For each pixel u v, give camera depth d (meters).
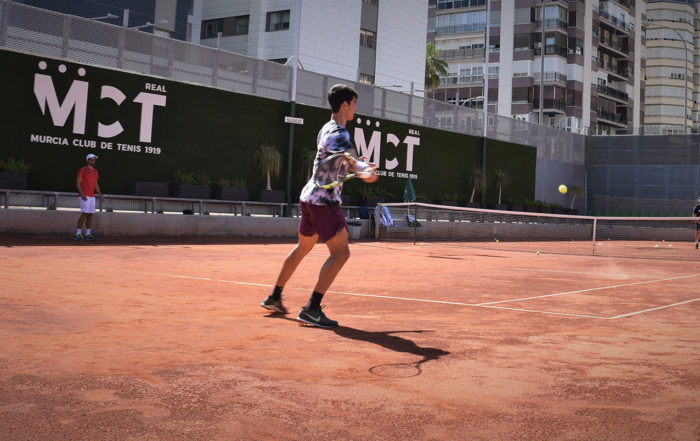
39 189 15.05
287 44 33.69
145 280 6.44
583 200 36.62
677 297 6.53
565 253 16.48
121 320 4.04
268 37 34.34
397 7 38.22
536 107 54.50
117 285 5.90
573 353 3.43
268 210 19.06
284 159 19.98
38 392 2.37
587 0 55.72
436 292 6.41
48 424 2.04
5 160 14.54
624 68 62.31
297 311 4.76
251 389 2.52
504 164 29.00
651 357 3.36
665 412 2.35
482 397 2.51
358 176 4.02
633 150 35.84
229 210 18.12
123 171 16.45
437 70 46.56
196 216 15.95
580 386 2.71
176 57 17.47
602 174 36.41
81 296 5.02
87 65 15.75
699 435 2.10
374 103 22.78
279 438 1.99
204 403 2.32
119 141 16.36
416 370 2.93
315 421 2.16
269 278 7.20
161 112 17.14
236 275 7.40
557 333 4.09
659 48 72.31
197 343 3.38
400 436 2.04
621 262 12.98
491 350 3.45
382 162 23.08
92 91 15.85
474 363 3.11
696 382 2.81
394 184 23.55
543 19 41.50
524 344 3.66
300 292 6.04
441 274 8.55
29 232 13.20
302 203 4.16
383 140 23.08
